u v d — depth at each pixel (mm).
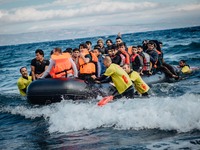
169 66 11281
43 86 7750
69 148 4883
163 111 5516
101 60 9312
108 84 8469
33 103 8031
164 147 4465
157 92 9180
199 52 22281
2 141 5691
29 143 5398
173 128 5148
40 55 8578
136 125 5508
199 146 4363
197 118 5078
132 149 4531
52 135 5684
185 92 8961
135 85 7934
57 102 7723
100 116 6012
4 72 21016
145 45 11906
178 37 51594
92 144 4949
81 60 8523
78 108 6660
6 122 7160
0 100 9984
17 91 11969
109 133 5387
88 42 9828
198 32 67812
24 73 8961
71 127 5914
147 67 10375
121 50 9148
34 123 6742
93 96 7938
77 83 7816
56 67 8000
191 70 12742
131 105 6195
